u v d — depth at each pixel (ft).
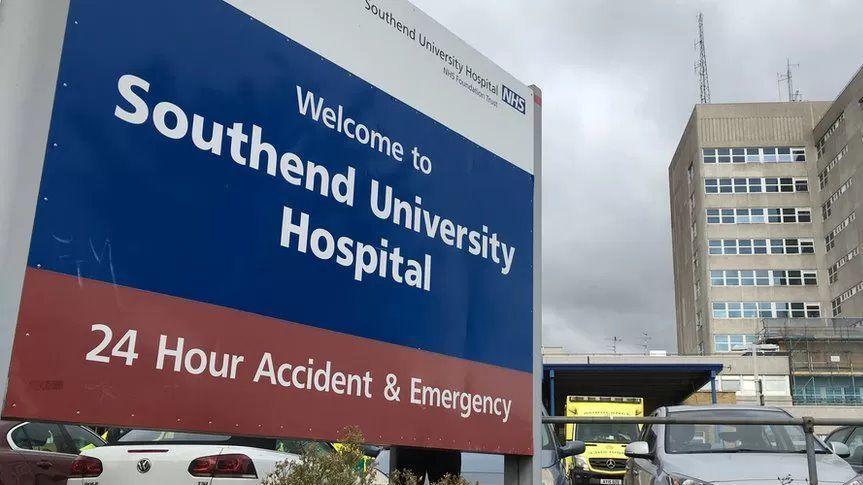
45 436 30.27
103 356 8.98
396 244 13.60
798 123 302.66
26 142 8.63
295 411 11.18
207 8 10.87
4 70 8.59
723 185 302.66
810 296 286.46
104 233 9.21
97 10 9.51
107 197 9.30
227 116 10.93
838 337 236.22
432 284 14.28
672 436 26.96
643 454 26.53
